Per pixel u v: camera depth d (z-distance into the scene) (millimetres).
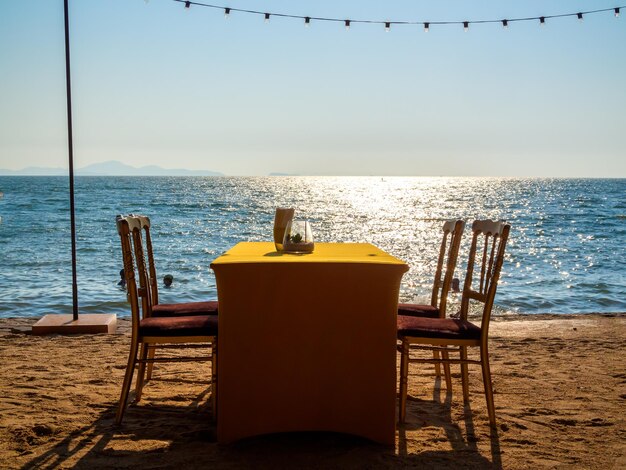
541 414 3654
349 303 3086
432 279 12648
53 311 8719
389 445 3135
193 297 10375
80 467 2828
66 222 28359
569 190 85812
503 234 3420
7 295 9891
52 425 3342
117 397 3881
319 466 2877
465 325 3545
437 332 3463
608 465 2934
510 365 4848
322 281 3064
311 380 3105
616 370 4691
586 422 3516
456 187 111500
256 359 3084
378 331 3105
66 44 5770
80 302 9273
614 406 3811
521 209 43906
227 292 3049
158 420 3477
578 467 2910
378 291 3086
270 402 3105
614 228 28047
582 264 15328
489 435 3309
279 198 60125
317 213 39719
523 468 2893
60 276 12188
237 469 2832
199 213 37062
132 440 3170
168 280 7008
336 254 3496
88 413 3570
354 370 3115
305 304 3074
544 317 7406
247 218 33406
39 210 36844
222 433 3109
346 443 3154
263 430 3113
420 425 3453
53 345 5398
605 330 6414
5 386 4062
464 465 2916
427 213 40125
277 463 2902
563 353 5289
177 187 90250
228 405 3098
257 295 3057
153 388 4102
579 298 10430
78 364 4691
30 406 3662
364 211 42250
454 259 4152
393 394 3127
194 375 4422
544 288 11445
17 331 5992
